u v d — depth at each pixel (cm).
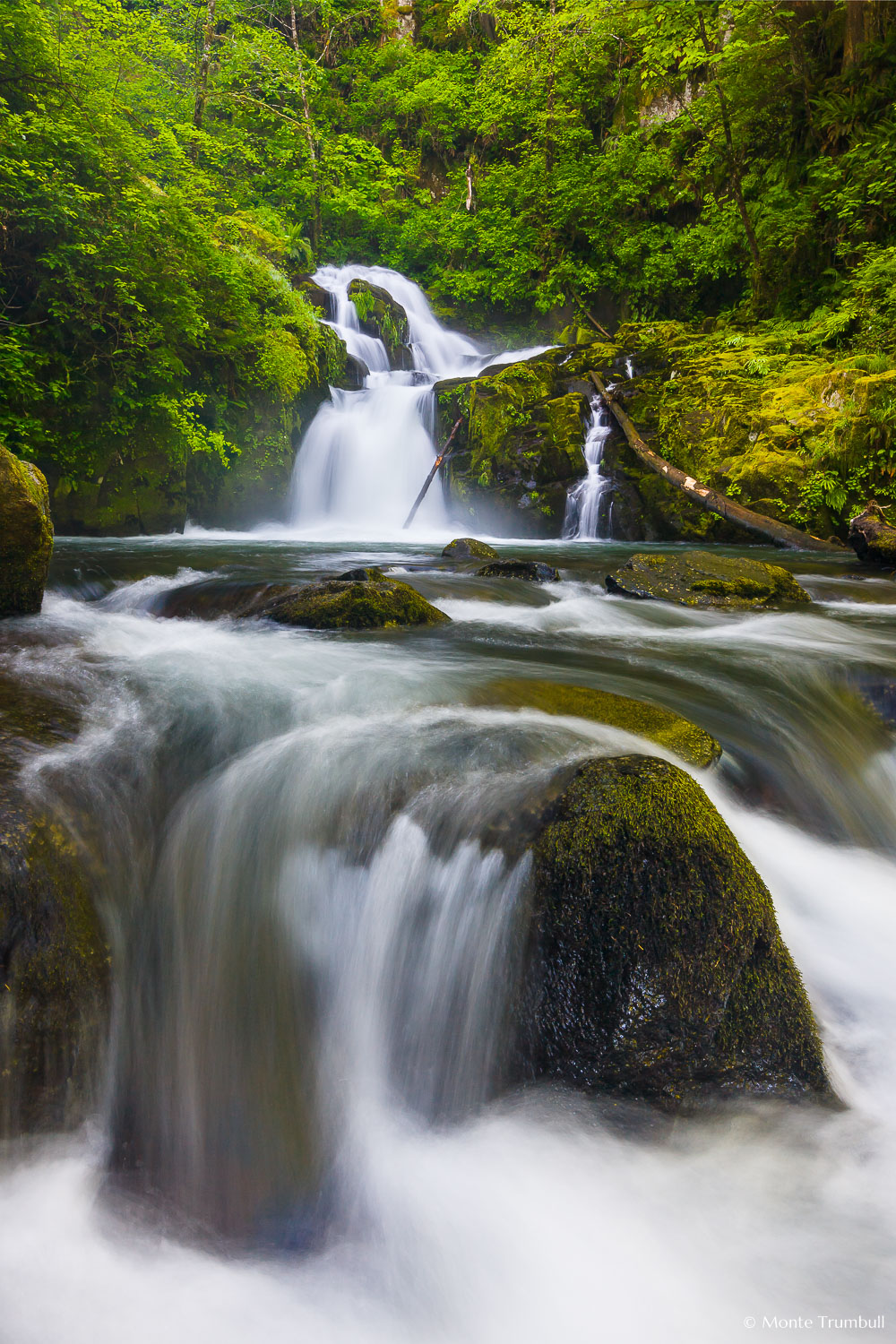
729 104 1953
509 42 2541
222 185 1839
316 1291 216
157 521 1346
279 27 2812
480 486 1593
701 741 369
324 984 299
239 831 308
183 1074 272
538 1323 209
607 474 1523
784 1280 214
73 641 503
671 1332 204
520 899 267
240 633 572
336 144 2572
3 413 1152
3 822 257
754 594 774
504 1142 254
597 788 272
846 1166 244
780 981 267
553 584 812
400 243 2747
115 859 283
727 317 1908
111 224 1219
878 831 413
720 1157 246
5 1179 230
